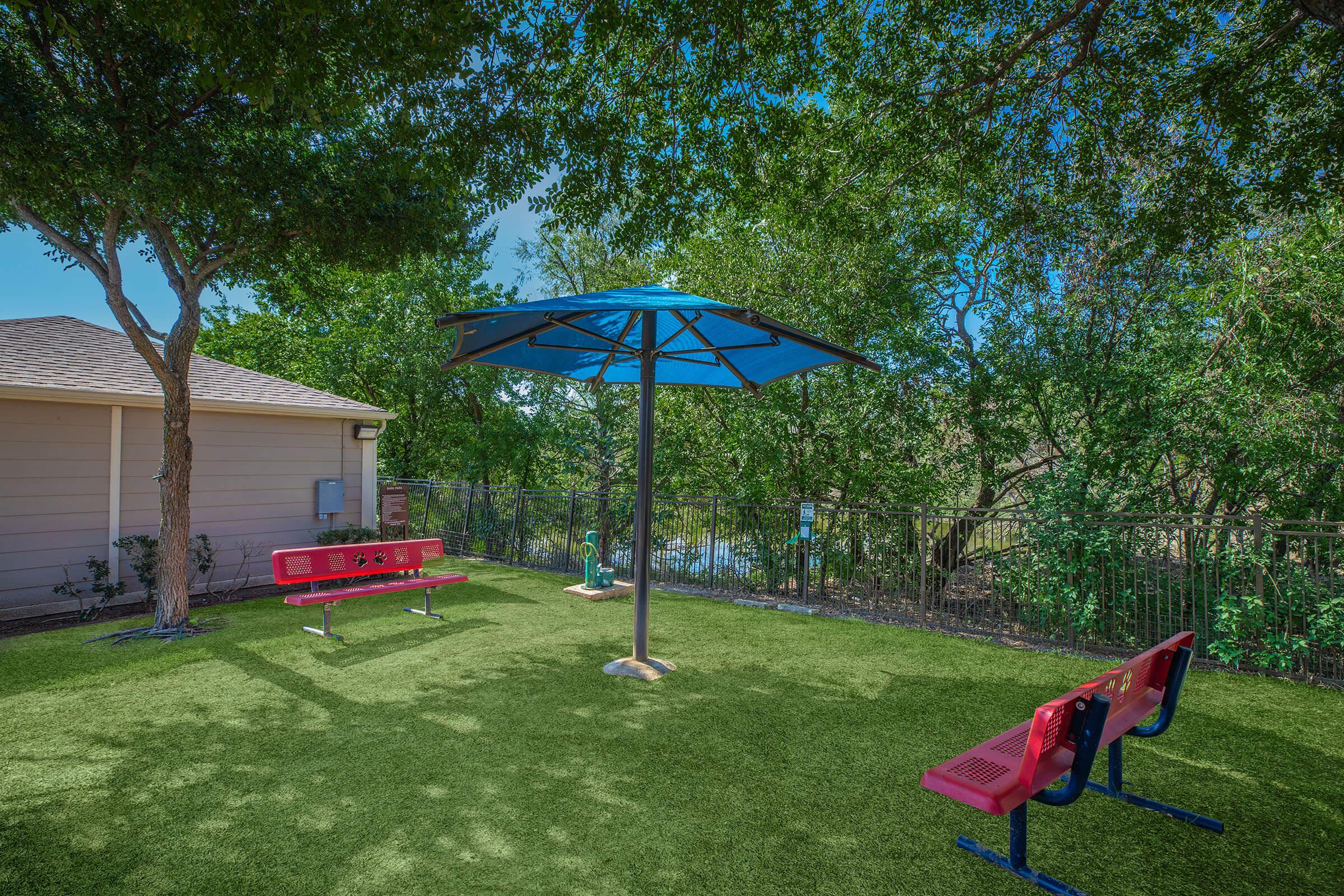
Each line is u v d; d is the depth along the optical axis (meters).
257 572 9.95
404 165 6.50
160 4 4.22
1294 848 3.13
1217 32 7.00
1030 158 8.02
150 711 4.70
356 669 5.69
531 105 6.64
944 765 2.80
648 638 6.68
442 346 17.56
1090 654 6.64
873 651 6.50
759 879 2.80
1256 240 7.93
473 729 4.39
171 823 3.21
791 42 6.91
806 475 10.44
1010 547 7.59
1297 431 7.02
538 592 9.37
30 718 4.56
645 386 5.72
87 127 5.60
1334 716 4.93
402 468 18.78
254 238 7.15
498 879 2.79
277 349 20.61
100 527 8.38
